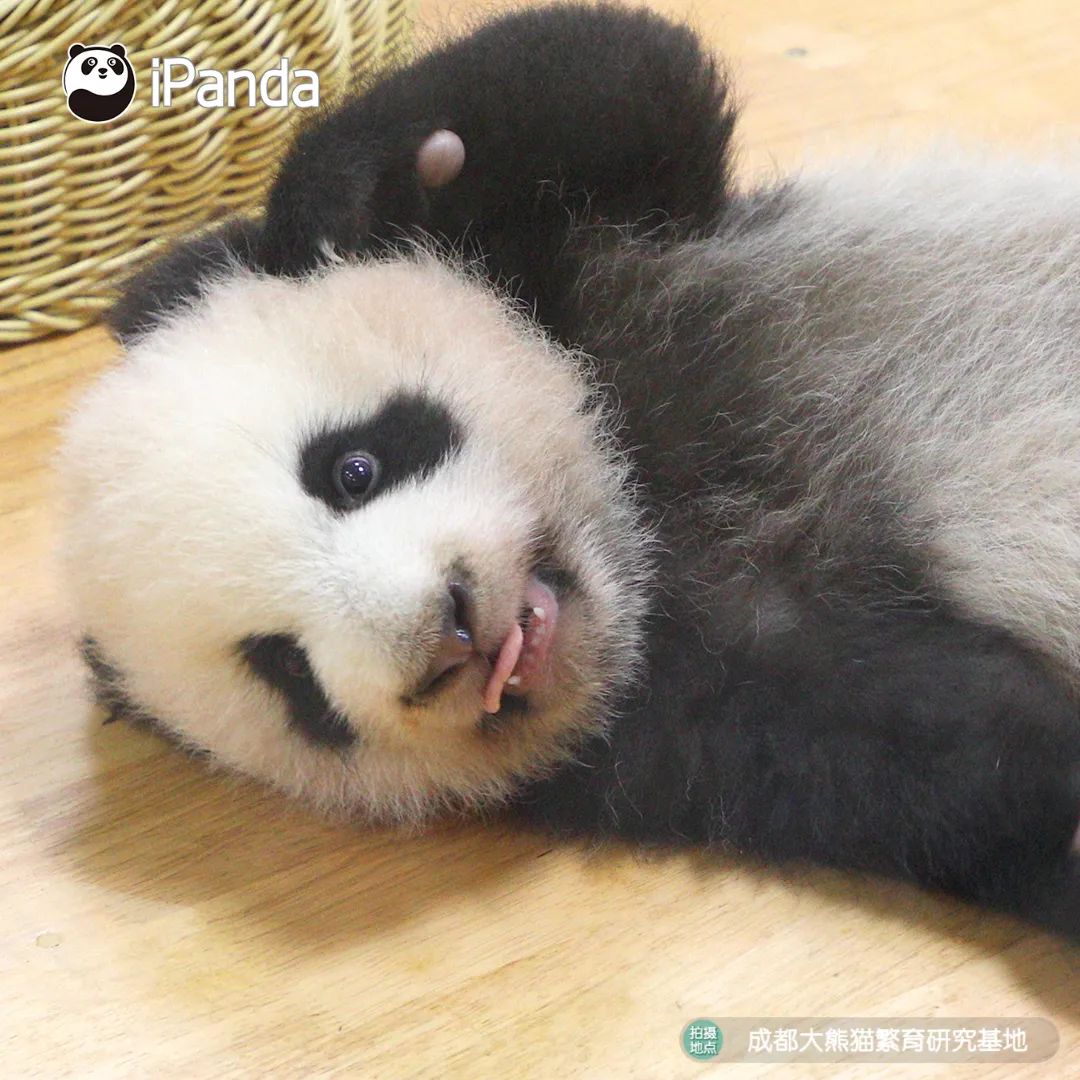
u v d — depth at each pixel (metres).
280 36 1.37
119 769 1.18
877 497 1.11
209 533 1.08
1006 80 1.57
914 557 1.10
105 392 1.13
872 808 1.08
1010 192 1.18
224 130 1.38
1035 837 1.07
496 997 1.08
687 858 1.12
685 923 1.10
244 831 1.15
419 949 1.10
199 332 1.13
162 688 1.13
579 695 1.11
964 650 1.09
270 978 1.10
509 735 1.12
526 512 1.10
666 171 1.17
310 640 1.08
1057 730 1.06
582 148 1.16
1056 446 1.10
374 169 1.15
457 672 1.07
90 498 1.11
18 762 1.18
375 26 1.46
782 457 1.12
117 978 1.10
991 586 1.09
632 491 1.13
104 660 1.15
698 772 1.11
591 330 1.15
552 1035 1.07
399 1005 1.08
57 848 1.15
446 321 1.13
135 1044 1.08
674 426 1.13
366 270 1.14
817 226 1.17
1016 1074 1.05
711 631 1.11
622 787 1.12
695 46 1.19
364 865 1.13
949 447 1.11
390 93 1.16
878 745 1.08
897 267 1.16
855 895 1.11
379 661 1.06
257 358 1.11
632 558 1.12
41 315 1.38
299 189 1.14
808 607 1.10
